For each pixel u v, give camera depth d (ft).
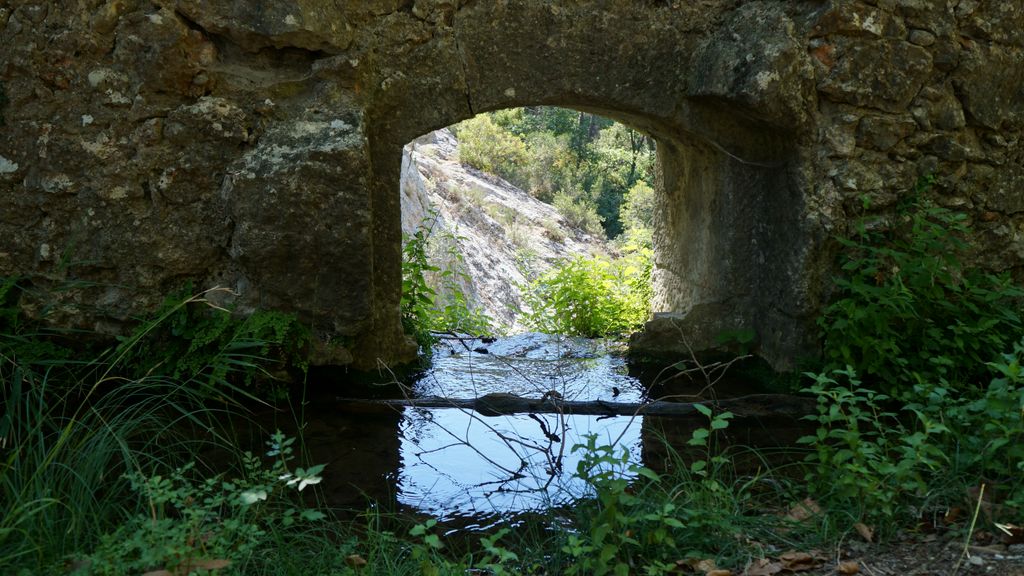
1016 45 16.33
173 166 14.25
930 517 9.64
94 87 13.89
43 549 7.79
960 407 10.70
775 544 9.22
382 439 13.48
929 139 16.16
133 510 9.34
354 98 14.76
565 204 75.15
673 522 8.52
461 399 15.65
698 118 16.53
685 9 16.14
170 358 14.35
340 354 15.15
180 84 14.10
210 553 7.70
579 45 15.83
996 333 15.71
